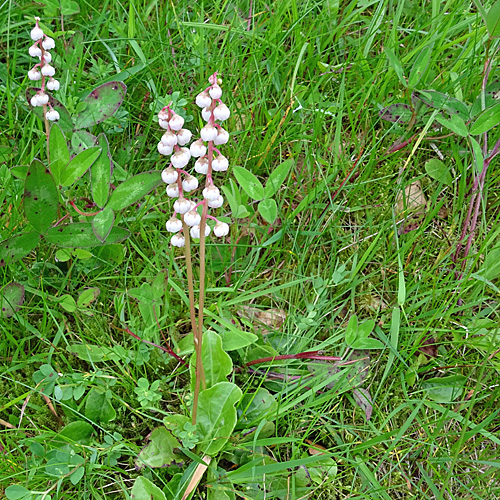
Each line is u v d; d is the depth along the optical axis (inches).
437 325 14.9
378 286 15.9
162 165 16.5
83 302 14.0
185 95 17.3
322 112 16.9
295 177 16.9
